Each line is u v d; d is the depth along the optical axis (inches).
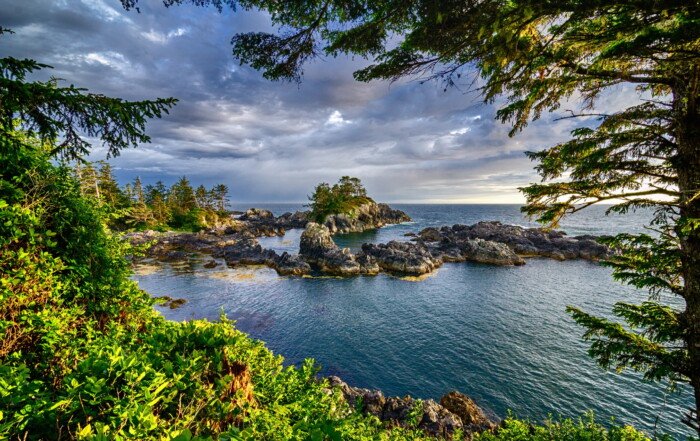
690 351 229.1
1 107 126.3
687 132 217.6
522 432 423.8
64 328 198.8
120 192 3336.6
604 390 885.8
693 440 224.7
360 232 4542.3
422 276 2090.3
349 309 1509.6
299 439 156.9
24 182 219.9
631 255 260.2
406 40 196.7
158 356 179.9
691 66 199.8
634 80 223.0
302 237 2581.2
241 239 3324.3
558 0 136.9
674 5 133.4
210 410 170.6
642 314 265.0
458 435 482.9
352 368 1015.6
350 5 202.5
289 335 1243.2
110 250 271.1
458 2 157.9
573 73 218.4
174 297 1648.6
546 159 274.4
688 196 219.1
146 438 131.8
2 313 181.5
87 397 139.5
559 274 2111.2
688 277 226.2
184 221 4003.4
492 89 204.2
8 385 122.5
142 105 146.3
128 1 162.2
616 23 167.3
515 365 1016.2
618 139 234.4
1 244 190.5
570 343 1154.0
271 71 243.3
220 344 203.8
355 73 235.6
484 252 2480.3
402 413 624.1
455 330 1274.6
